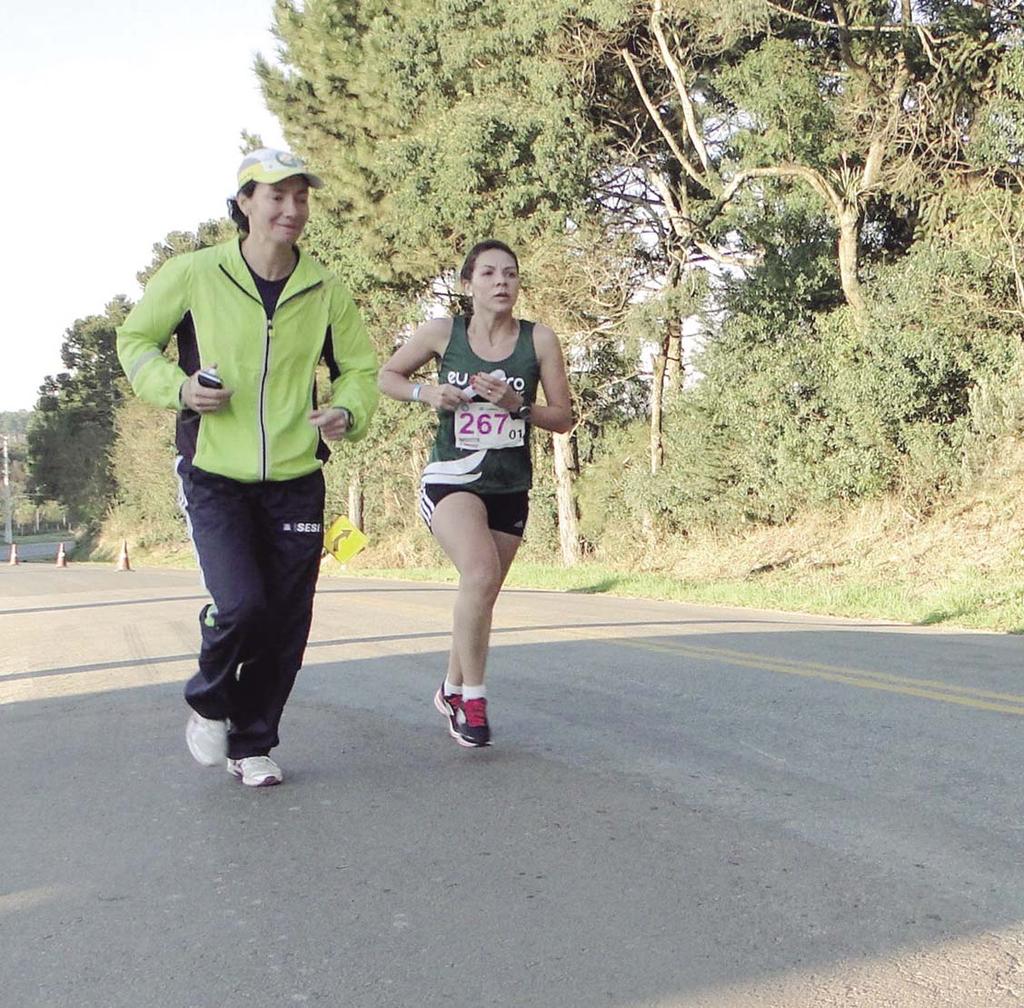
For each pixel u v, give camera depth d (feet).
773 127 61.46
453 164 70.13
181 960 9.48
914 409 57.41
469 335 15.60
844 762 15.34
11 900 11.00
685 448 71.82
